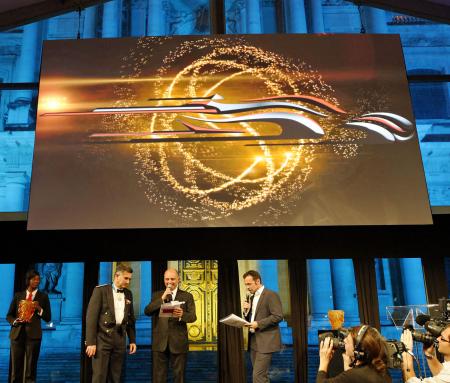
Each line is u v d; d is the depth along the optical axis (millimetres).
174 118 5133
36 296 4711
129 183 4887
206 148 5035
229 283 5285
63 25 12891
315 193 4922
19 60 12805
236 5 11812
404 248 5379
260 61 5391
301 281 5320
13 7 6105
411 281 12039
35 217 4742
